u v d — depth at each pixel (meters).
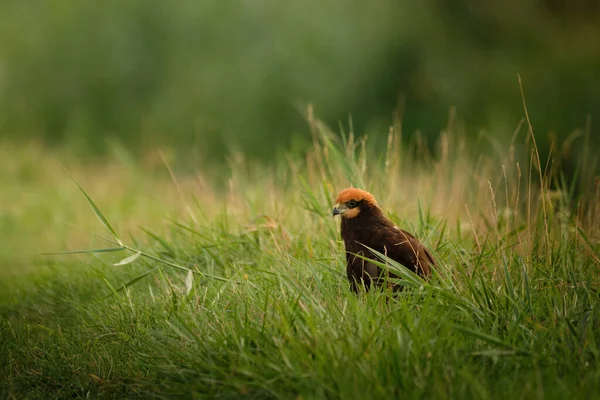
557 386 6.29
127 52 30.05
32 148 23.25
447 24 29.41
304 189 11.95
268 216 11.30
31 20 30.78
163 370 7.38
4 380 8.03
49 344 8.79
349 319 7.50
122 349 8.29
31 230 16.34
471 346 6.97
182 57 29.89
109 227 9.27
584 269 8.60
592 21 29.66
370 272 8.65
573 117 25.30
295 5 29.98
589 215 9.75
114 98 29.78
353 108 28.38
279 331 7.38
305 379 6.56
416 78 28.30
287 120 28.55
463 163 12.65
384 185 11.52
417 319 7.46
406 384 6.30
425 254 8.73
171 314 8.46
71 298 10.69
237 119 28.55
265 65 29.20
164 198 17.28
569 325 7.02
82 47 30.30
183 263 10.84
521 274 8.37
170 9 30.09
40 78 30.25
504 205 12.25
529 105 26.53
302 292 8.05
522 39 28.92
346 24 29.69
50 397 7.73
